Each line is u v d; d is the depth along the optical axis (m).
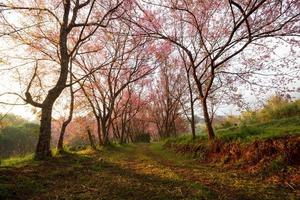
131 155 20.45
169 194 7.46
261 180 8.88
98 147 27.70
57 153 17.94
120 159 17.19
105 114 30.83
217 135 17.09
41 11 16.30
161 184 8.80
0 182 8.16
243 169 10.79
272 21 14.53
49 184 8.91
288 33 14.45
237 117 28.02
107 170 12.12
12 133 39.22
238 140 12.95
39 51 19.34
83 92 27.41
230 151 12.91
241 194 7.32
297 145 9.67
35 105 14.11
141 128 68.56
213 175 10.11
